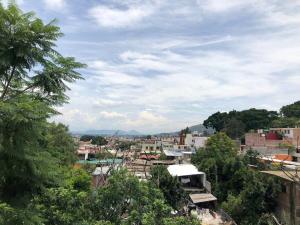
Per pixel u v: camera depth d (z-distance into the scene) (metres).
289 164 36.00
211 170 37.12
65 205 12.49
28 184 8.54
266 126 77.44
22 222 7.95
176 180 28.19
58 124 32.78
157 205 12.60
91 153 49.09
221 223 25.78
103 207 13.76
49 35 7.75
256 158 39.84
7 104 7.32
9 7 7.41
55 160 8.81
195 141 73.62
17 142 7.74
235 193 32.62
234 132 77.25
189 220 12.92
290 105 81.31
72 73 8.44
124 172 14.46
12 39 7.50
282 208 26.03
